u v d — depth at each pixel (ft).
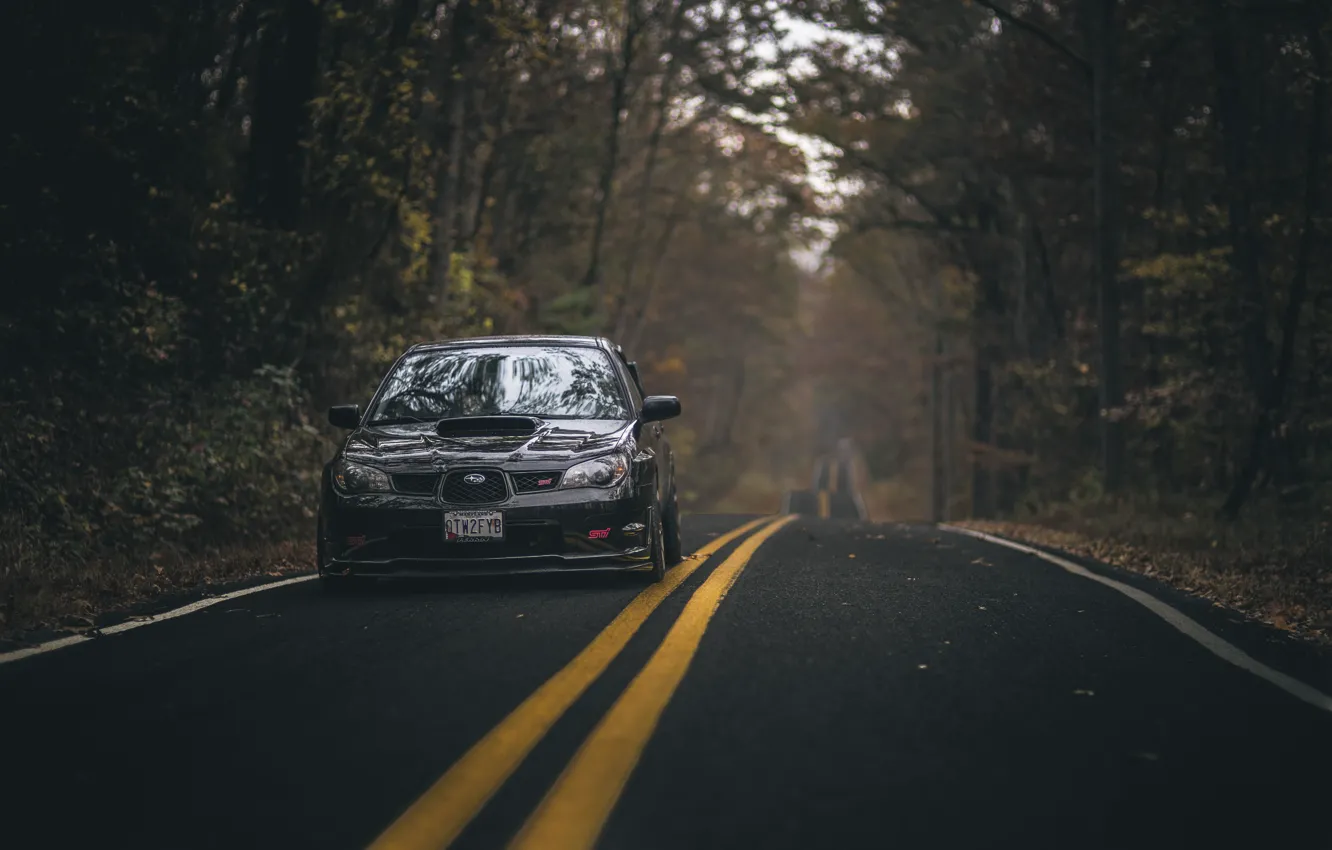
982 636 22.58
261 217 52.49
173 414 41.65
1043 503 94.73
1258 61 62.28
